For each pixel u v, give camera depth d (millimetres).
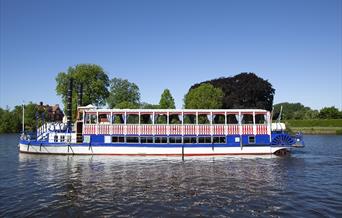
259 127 48438
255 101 94188
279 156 47562
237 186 26641
